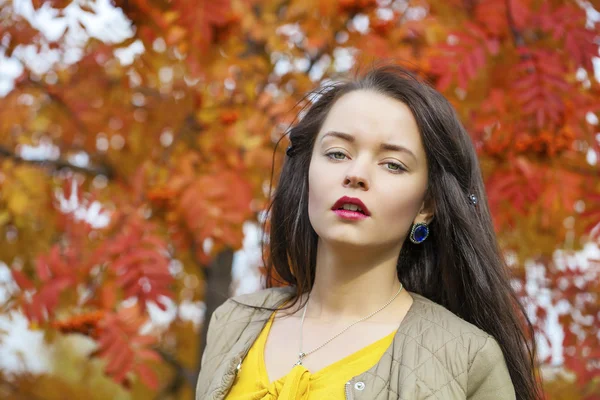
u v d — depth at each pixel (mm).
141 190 4352
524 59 3816
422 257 2619
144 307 3783
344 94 2426
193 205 4164
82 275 4051
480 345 2221
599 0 3773
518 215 4172
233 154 4441
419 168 2320
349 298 2359
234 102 4621
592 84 3980
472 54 3684
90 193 4828
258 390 2238
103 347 3783
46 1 4016
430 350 2180
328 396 2105
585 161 4016
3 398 5711
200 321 5672
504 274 2525
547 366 4293
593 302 4312
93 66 4812
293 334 2381
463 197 2426
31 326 4363
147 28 4285
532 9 3959
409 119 2324
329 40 4730
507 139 3891
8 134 4969
